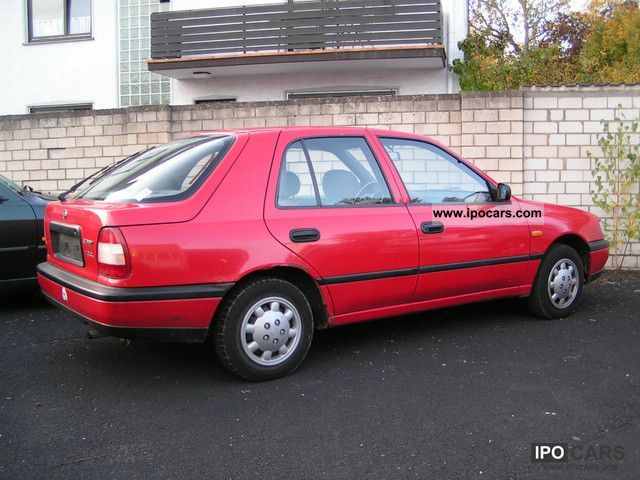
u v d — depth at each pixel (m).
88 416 3.52
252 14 11.65
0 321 5.64
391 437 3.21
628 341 4.74
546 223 5.23
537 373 4.08
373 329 5.19
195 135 4.66
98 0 13.60
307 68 11.89
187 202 3.77
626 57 11.64
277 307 3.99
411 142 4.81
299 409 3.57
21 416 3.53
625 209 7.43
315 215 4.14
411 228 4.47
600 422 3.35
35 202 6.05
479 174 5.07
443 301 4.77
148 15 13.41
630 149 7.48
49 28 14.03
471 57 11.73
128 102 13.59
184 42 11.90
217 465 2.96
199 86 12.71
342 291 4.21
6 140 9.05
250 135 4.15
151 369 4.29
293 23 11.52
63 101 13.88
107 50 13.62
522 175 7.69
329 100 8.09
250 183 3.98
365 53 11.03
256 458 3.02
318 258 4.08
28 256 5.92
